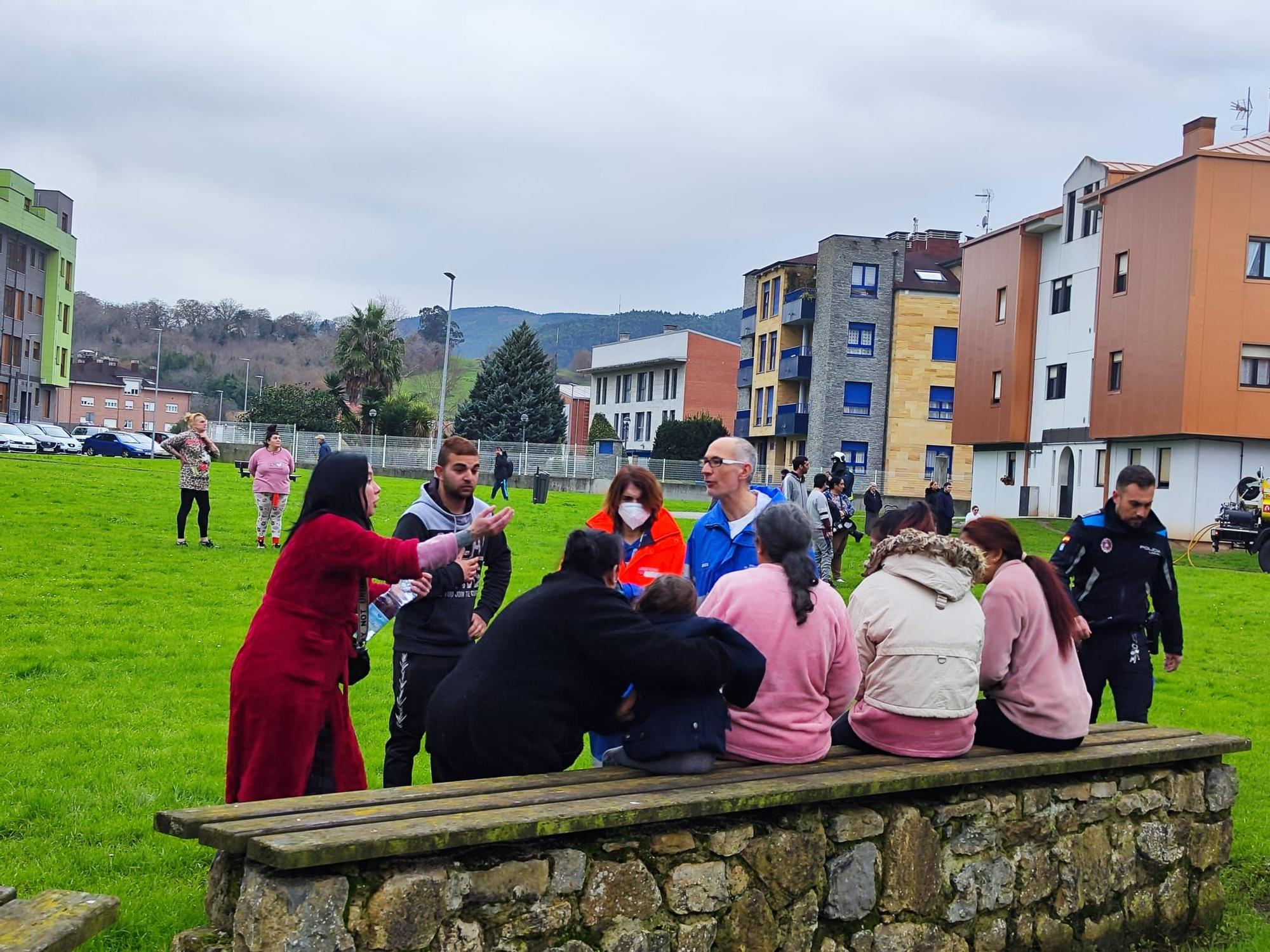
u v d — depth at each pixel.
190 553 18.05
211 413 157.25
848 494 20.80
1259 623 18.31
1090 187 44.66
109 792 6.95
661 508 6.99
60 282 87.00
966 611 5.54
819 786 4.75
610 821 4.16
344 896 3.69
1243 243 37.41
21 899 4.36
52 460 41.19
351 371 84.56
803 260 72.38
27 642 11.23
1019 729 5.74
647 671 4.63
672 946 4.41
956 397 53.66
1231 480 37.72
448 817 3.99
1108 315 42.03
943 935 5.25
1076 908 5.73
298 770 5.09
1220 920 6.33
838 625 5.30
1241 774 9.02
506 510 5.35
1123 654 7.43
